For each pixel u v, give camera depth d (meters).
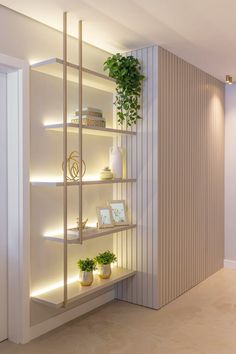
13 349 2.53
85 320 3.01
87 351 2.50
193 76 3.80
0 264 2.64
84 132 3.09
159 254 3.25
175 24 2.73
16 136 2.59
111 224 3.17
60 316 2.92
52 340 2.66
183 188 3.64
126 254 3.42
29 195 2.64
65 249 2.62
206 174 4.11
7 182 2.66
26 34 2.61
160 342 2.63
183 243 3.64
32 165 2.70
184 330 2.82
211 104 4.21
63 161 2.82
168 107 3.34
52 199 2.86
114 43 3.16
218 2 2.37
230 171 4.53
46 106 2.80
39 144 2.74
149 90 3.23
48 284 2.83
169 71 3.35
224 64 3.74
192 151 3.80
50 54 2.80
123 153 3.39
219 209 4.44
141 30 2.85
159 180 3.23
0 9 2.43
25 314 2.62
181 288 3.61
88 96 3.23
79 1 2.37
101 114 3.06
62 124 2.66
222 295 3.59
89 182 2.82
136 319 3.02
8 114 2.63
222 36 2.96
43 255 2.79
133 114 3.27
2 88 2.61
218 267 4.43
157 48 3.18
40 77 2.75
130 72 3.15
